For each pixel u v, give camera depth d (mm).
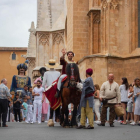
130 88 18453
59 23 45344
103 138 9945
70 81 12773
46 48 45781
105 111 15188
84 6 31625
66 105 13289
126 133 11414
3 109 15016
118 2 26609
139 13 26641
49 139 9742
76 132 11688
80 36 31484
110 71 25844
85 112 13305
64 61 13578
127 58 25984
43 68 18812
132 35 26391
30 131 12227
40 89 17781
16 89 17297
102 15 27125
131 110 18375
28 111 17875
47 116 18359
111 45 26391
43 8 46344
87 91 13094
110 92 14797
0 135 10945
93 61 25875
